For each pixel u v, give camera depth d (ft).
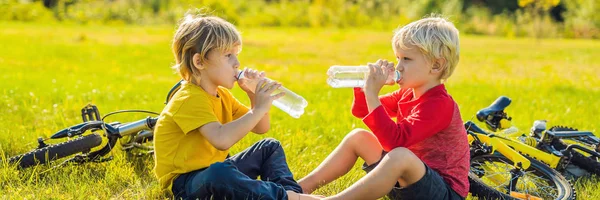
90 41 58.95
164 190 12.31
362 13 96.43
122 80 33.68
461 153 11.76
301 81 36.40
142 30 74.38
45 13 86.63
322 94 28.81
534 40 79.82
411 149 11.91
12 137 16.80
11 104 22.76
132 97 26.55
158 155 11.58
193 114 11.16
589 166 15.02
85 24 83.87
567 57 53.98
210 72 11.32
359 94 12.50
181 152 11.37
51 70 37.93
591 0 92.68
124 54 49.24
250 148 12.50
